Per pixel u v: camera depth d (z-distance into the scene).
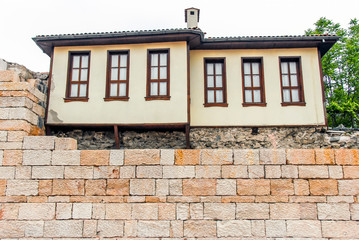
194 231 5.83
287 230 5.79
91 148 11.44
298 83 12.16
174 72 11.40
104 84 11.52
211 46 12.17
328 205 5.85
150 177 6.08
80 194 6.12
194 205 5.93
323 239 5.73
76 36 11.34
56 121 11.23
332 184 5.91
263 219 5.84
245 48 12.30
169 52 11.57
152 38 11.48
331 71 21.22
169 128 11.43
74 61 11.95
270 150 6.09
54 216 6.07
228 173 6.03
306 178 5.96
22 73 9.50
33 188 6.21
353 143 11.44
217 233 5.81
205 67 12.30
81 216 6.02
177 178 6.05
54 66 11.68
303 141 11.59
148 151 6.20
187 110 11.11
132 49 11.74
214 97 12.17
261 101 12.03
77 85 11.72
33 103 7.41
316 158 6.02
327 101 21.08
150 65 11.69
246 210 5.88
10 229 6.06
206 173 6.05
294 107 11.82
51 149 6.39
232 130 11.80
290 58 12.22
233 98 11.98
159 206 5.96
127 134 11.52
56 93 11.44
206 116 11.88
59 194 6.15
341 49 21.67
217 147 11.70
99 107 11.33
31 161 6.34
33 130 7.41
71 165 6.27
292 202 5.89
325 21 22.27
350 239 5.72
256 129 11.77
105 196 6.07
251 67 12.37
